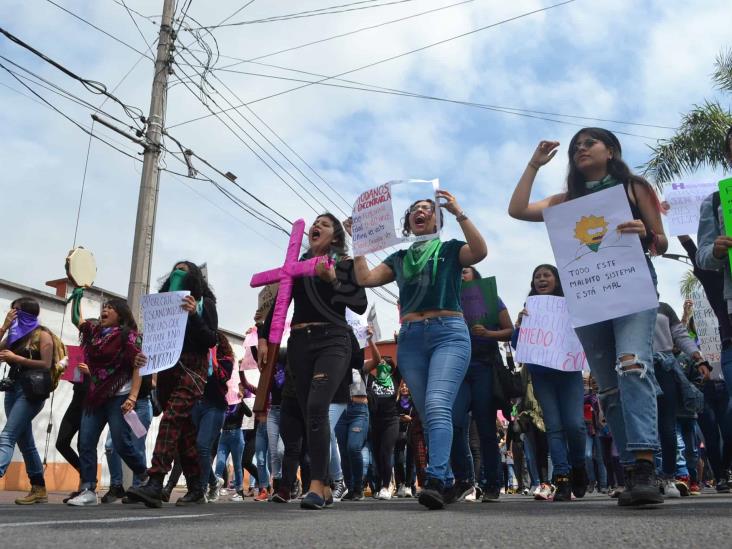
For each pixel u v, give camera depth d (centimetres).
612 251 329
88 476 512
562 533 197
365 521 256
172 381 453
